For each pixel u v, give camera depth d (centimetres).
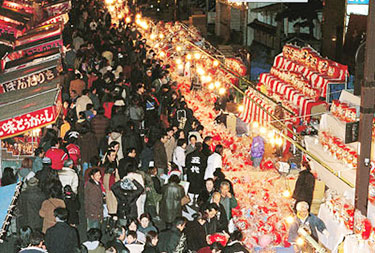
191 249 1163
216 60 2106
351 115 1440
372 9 933
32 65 1775
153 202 1400
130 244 1137
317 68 1866
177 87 2134
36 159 1441
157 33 2970
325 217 1231
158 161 1566
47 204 1243
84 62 2417
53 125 1652
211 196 1256
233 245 1064
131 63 2628
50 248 1117
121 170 1421
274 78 2006
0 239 1135
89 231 1105
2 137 1398
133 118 1875
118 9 3947
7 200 1243
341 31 2475
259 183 1391
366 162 1011
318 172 1458
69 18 3506
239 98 2072
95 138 1647
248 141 1645
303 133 1675
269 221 1228
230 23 3325
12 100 1525
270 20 2831
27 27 2167
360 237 1054
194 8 5009
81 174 1700
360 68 1336
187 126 1783
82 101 1884
